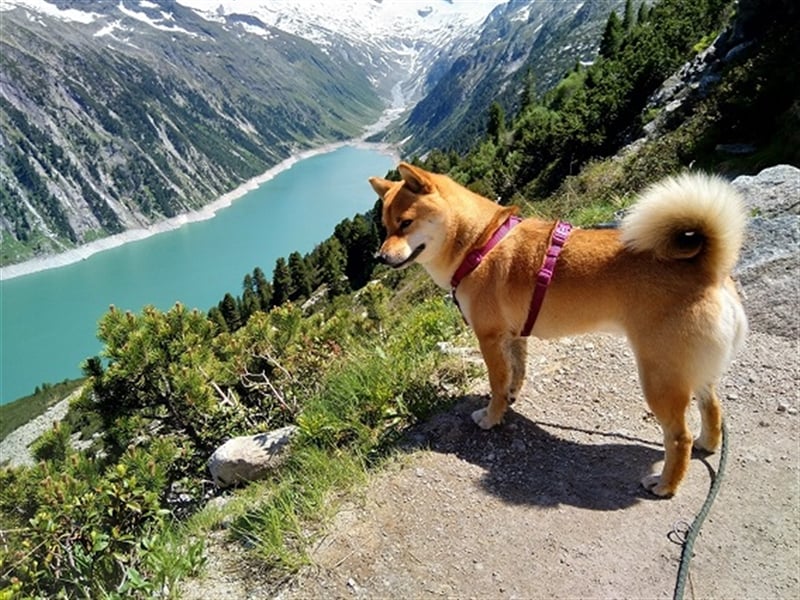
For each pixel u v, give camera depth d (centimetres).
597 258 85
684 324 78
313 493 92
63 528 100
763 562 74
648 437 99
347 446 106
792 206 140
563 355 123
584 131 804
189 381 172
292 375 168
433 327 138
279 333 185
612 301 84
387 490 92
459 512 86
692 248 79
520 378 108
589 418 104
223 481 126
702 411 92
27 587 96
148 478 133
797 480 85
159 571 81
